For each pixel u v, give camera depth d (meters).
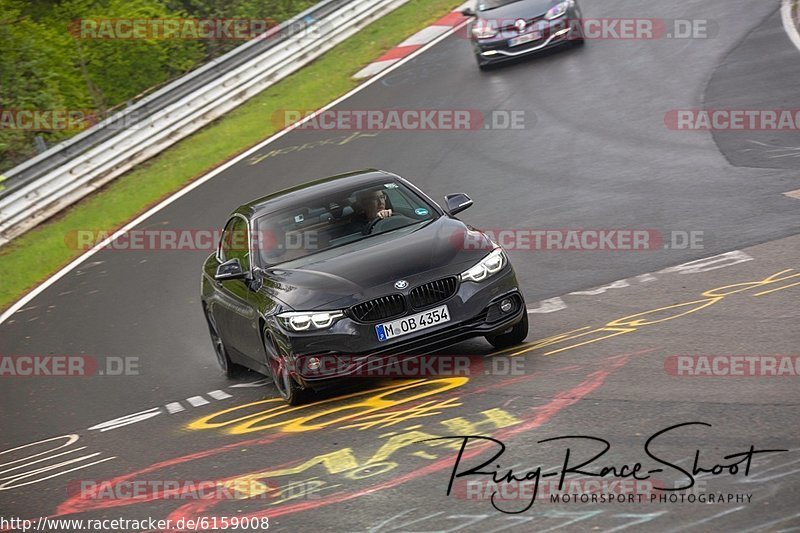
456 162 54.50
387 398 24.64
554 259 38.31
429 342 24.95
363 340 24.69
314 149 63.50
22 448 29.41
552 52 70.81
